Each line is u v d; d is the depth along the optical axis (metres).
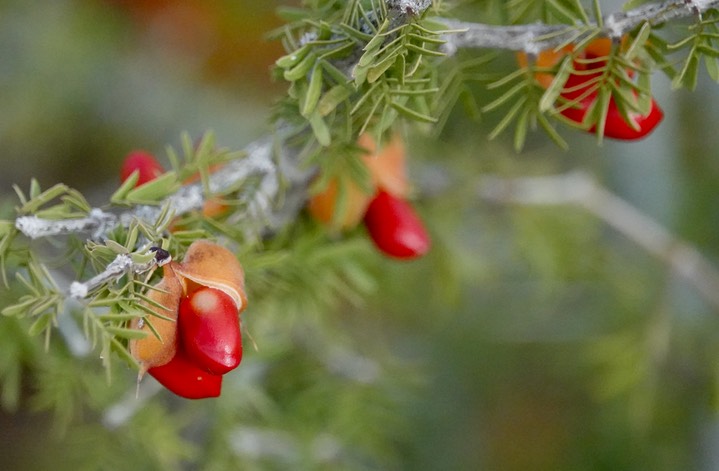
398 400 0.50
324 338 0.48
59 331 0.42
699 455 0.58
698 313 0.56
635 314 0.55
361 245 0.40
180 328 0.33
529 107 0.35
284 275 0.41
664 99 0.56
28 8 0.57
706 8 0.34
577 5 0.34
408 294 0.57
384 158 0.39
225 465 0.45
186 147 0.36
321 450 0.47
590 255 0.55
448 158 0.48
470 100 0.37
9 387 0.42
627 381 0.53
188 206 0.35
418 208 0.46
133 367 0.33
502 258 0.58
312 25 0.35
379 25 0.33
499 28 0.35
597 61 0.34
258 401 0.46
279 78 0.35
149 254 0.33
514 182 0.49
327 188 0.39
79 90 0.58
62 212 0.34
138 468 0.44
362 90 0.35
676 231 0.58
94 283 0.33
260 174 0.37
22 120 0.58
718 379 0.53
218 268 0.33
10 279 0.41
